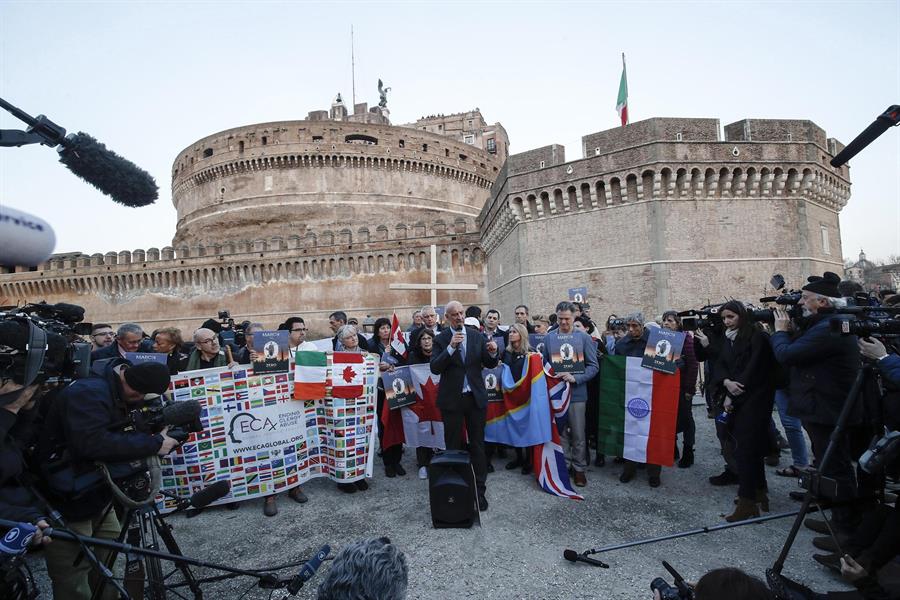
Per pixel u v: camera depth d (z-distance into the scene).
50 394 3.88
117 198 2.62
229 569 3.49
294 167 53.56
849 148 3.31
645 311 19.28
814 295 4.93
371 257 37.75
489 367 6.93
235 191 54.72
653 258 19.19
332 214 52.38
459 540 5.43
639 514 6.02
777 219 19.44
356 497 7.09
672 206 19.36
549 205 21.81
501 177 24.47
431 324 8.45
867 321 3.85
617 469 8.12
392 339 9.66
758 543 5.14
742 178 19.11
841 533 4.87
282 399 7.01
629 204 20.00
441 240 35.34
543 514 6.11
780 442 8.67
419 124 75.88
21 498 3.17
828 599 2.85
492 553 5.09
